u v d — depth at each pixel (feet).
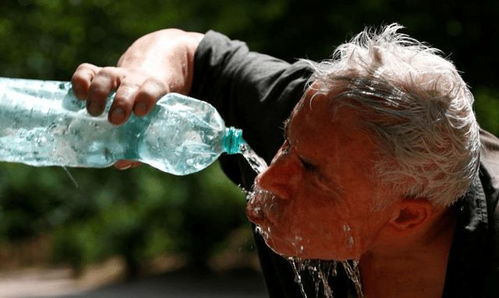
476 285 16.35
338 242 15.85
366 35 16.44
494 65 60.64
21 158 16.87
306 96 15.62
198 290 80.48
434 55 15.90
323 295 18.10
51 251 97.19
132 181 94.22
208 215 87.20
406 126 15.02
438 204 15.80
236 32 68.74
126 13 81.46
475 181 16.60
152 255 89.25
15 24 87.81
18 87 16.81
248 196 18.30
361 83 15.15
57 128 16.69
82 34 86.22
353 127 15.10
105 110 16.48
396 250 16.63
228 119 20.17
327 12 62.69
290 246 16.15
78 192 96.58
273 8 65.05
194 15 75.31
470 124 15.60
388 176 15.25
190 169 17.12
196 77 20.31
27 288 85.30
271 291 19.08
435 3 60.29
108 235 90.43
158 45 20.02
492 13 59.77
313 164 15.56
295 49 63.93
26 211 99.40
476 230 16.16
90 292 81.51
